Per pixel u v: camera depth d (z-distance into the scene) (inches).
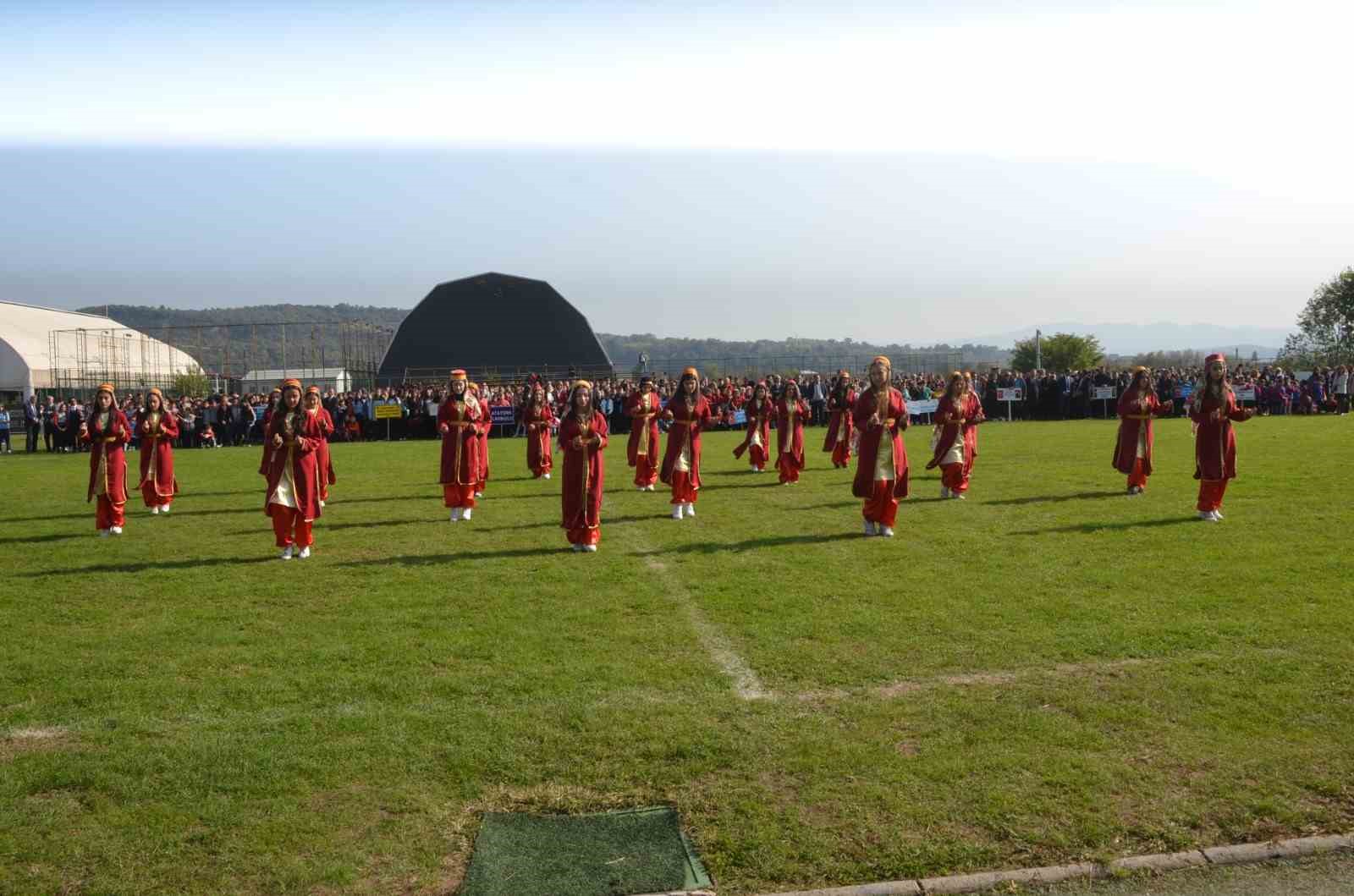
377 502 753.0
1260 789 227.0
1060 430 1422.2
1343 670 299.3
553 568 480.1
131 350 3139.8
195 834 216.2
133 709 288.4
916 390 1763.0
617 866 202.5
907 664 315.6
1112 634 340.5
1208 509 570.6
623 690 297.3
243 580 468.1
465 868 203.6
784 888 194.4
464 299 2979.8
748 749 253.1
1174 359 4229.8
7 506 778.8
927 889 193.6
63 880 200.1
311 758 252.2
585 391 524.1
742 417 1656.0
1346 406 1690.5
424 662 329.1
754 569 466.3
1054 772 236.5
